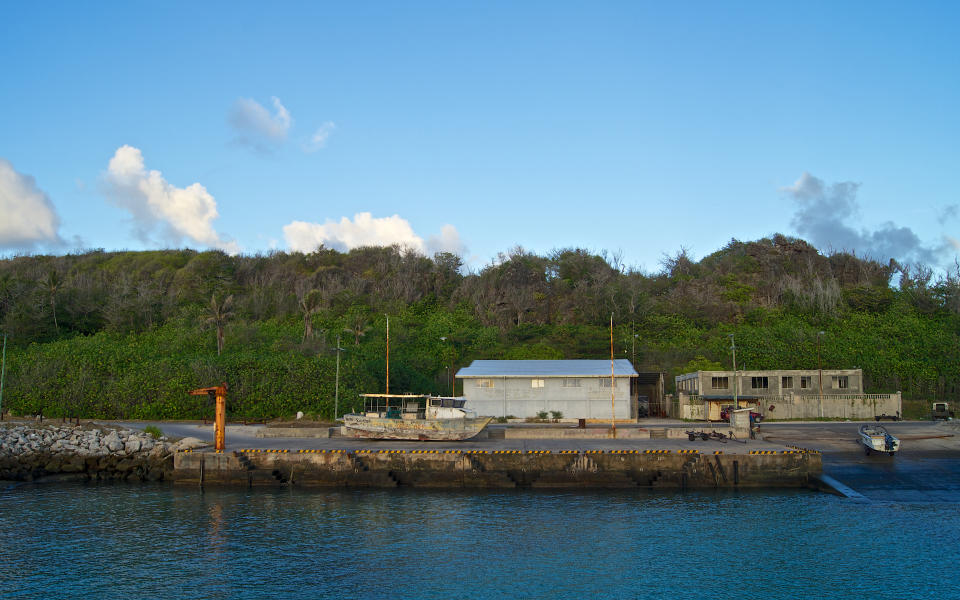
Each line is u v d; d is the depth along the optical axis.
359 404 70.69
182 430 58.88
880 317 123.75
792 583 26.77
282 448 46.59
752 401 74.56
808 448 48.50
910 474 42.06
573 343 115.19
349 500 39.75
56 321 107.69
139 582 26.89
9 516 36.50
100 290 127.19
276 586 26.50
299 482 43.50
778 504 37.97
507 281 148.88
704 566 28.53
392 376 82.69
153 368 74.81
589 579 27.20
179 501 39.75
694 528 33.59
